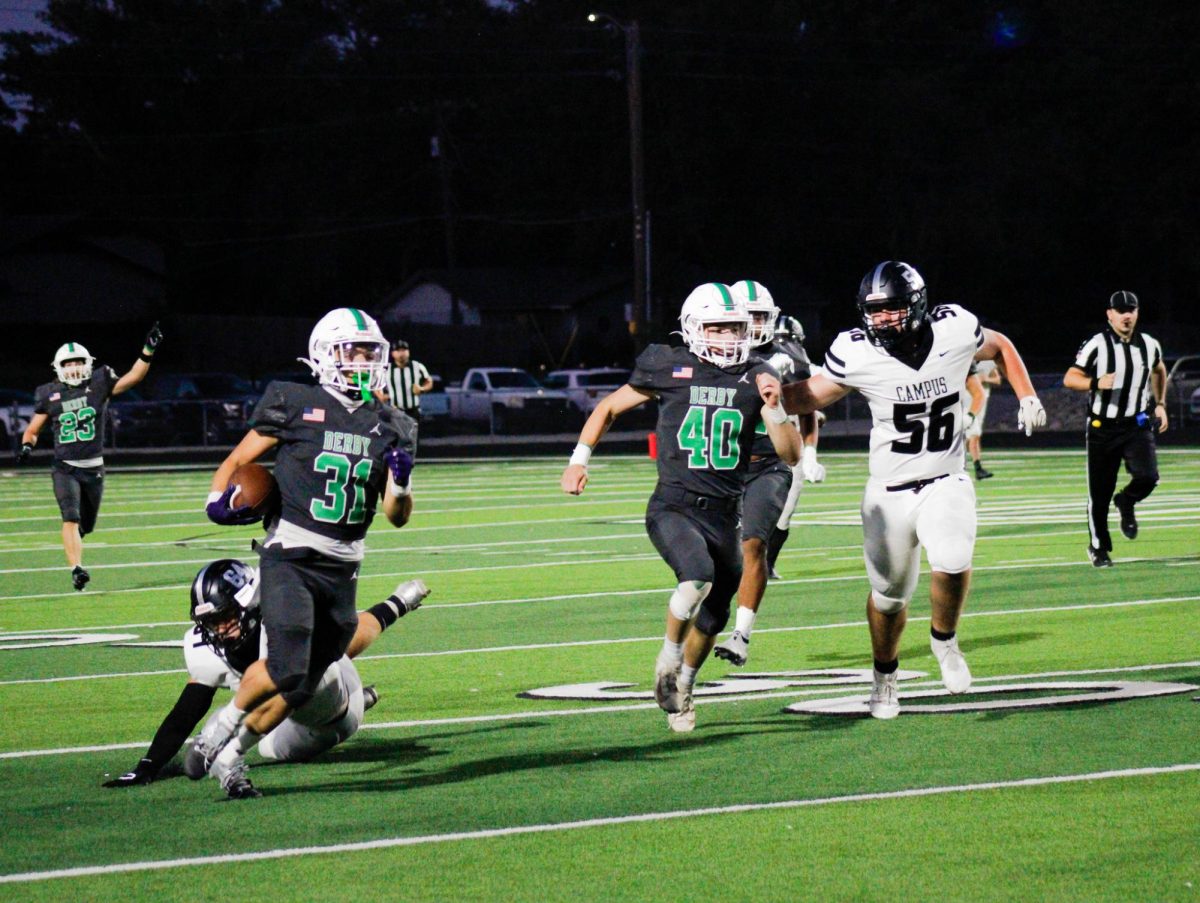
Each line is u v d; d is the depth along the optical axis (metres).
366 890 10.79
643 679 18.72
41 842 12.08
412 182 152.75
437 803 13.12
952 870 11.02
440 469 62.81
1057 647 20.03
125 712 17.36
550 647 21.11
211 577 13.63
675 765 14.28
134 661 20.80
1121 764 13.84
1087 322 142.75
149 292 126.81
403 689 18.41
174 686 18.92
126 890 10.86
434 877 11.06
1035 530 34.34
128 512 45.62
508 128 139.00
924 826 12.09
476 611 24.56
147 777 13.96
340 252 152.75
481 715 16.84
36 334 123.56
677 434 15.59
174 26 154.00
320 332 13.27
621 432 89.44
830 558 30.45
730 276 131.38
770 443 19.28
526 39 142.00
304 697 13.34
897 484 15.62
